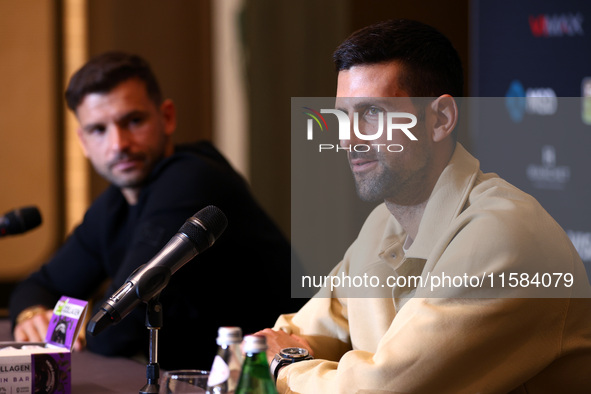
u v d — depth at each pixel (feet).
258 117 34.96
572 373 11.39
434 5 36.14
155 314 10.50
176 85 35.29
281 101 34.96
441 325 10.91
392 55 12.09
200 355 19.11
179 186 19.13
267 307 20.02
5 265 33.73
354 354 11.53
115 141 19.83
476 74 28.04
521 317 10.97
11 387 12.59
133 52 34.83
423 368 10.85
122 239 21.39
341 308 14.56
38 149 34.12
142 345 18.11
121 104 19.80
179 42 35.29
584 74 26.22
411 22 12.38
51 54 34.12
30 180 34.09
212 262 19.24
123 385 14.56
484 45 27.86
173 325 18.71
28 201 34.04
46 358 12.86
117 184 20.36
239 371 9.64
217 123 35.55
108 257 21.63
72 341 13.38
